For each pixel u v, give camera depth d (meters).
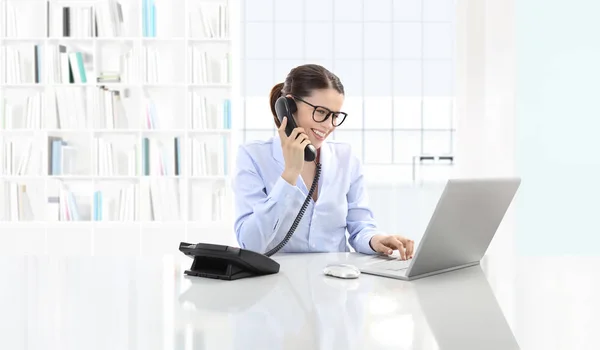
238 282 1.11
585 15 3.72
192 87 4.46
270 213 1.54
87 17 4.35
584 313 0.87
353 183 1.91
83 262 1.31
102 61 4.48
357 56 9.38
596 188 3.73
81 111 4.37
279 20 9.17
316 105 1.62
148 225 4.32
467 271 1.23
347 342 0.72
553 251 3.85
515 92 3.84
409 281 1.12
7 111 4.32
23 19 4.45
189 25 4.45
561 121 3.80
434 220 1.06
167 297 0.97
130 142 4.48
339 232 1.82
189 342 0.72
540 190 3.85
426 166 9.52
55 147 4.32
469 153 4.32
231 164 4.41
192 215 4.46
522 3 3.83
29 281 1.10
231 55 4.42
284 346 0.70
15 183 4.34
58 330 0.77
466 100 4.31
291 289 1.04
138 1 4.50
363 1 9.27
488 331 0.77
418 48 9.38
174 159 4.38
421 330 0.77
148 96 4.47
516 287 1.06
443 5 9.30
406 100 9.68
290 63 9.23
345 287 1.06
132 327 0.79
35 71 4.33
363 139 9.75
